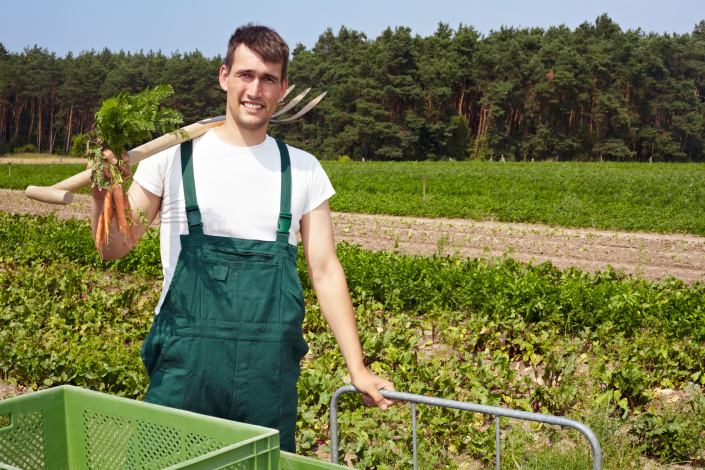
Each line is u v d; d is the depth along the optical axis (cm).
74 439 225
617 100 10519
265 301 226
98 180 207
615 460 450
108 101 205
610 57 11056
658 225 1919
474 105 11088
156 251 1162
